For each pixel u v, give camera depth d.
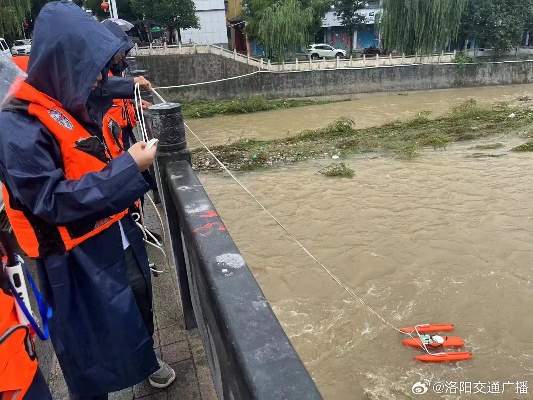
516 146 13.34
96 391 1.69
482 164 11.88
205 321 1.65
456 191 10.13
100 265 1.58
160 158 2.03
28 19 29.28
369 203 9.75
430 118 19.22
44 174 1.30
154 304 2.76
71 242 1.50
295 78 26.39
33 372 1.33
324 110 23.25
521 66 28.23
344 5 32.34
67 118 1.48
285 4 26.92
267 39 27.05
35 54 1.44
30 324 1.39
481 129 15.68
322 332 5.59
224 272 1.16
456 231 8.18
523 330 5.48
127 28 4.94
